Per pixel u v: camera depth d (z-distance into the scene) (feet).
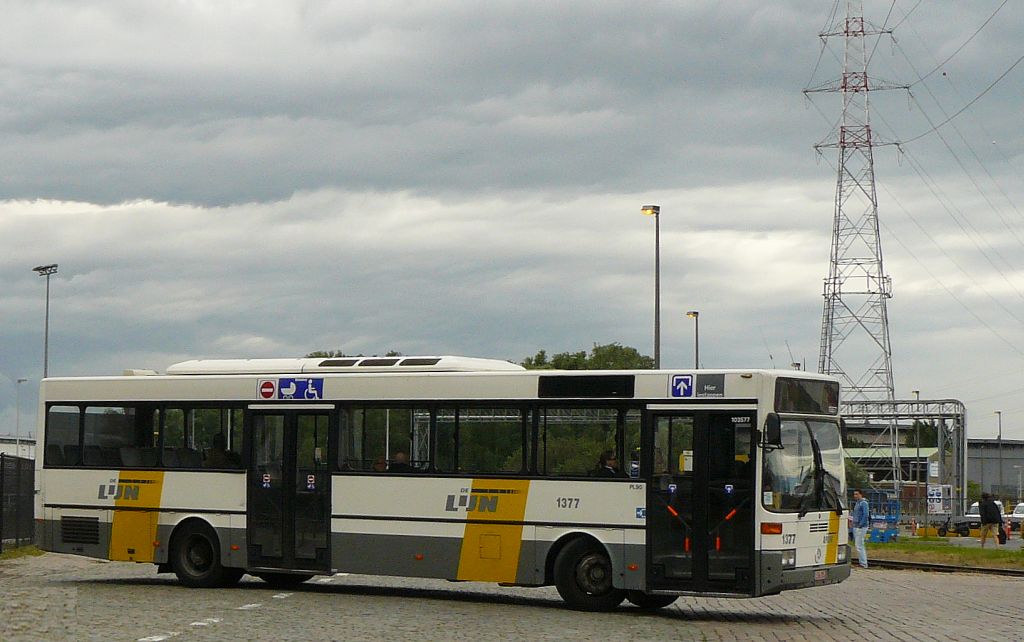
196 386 78.95
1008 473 499.92
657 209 141.59
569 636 55.06
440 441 71.82
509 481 69.67
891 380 244.01
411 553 71.72
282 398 76.28
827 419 69.31
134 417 80.79
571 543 68.23
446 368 73.20
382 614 63.82
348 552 73.41
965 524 206.49
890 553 133.69
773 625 61.77
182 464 78.84
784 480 65.36
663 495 66.23
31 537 123.65
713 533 65.10
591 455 68.18
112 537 80.43
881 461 251.39
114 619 59.41
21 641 49.78
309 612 64.23
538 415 69.56
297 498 75.15
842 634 57.11
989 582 98.32
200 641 50.96
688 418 66.33
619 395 67.82
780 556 64.23
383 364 74.84
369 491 73.10
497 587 86.17
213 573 77.66
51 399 83.46
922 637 55.62
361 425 73.97
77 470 82.02
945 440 213.46
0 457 110.52
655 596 71.97
